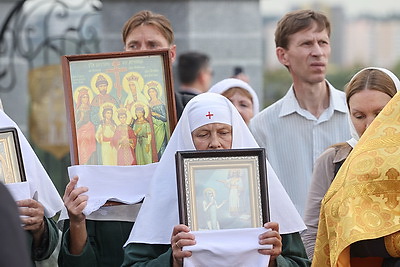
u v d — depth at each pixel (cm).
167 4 1205
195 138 637
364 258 605
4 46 1270
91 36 1233
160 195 637
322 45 803
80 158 664
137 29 784
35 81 1215
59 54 1248
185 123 639
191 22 1205
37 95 1214
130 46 788
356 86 676
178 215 632
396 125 593
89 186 657
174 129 676
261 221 612
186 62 1098
